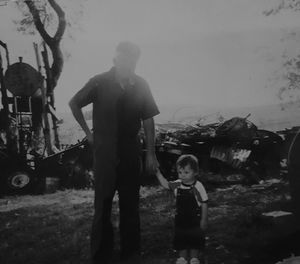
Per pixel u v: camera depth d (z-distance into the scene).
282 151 7.45
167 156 7.84
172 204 5.65
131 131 3.32
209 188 6.79
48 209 5.96
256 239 3.81
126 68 3.33
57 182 8.10
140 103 3.34
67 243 4.01
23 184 7.95
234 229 4.14
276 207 4.82
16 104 9.10
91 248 3.32
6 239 4.35
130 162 3.31
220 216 4.72
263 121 7.92
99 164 3.28
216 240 3.90
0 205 6.78
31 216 5.51
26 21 9.08
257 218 4.33
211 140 7.61
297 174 3.97
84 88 3.35
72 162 8.31
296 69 7.68
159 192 6.76
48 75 9.05
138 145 3.39
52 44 8.71
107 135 3.26
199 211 3.37
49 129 8.98
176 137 7.89
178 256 3.55
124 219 3.39
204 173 7.30
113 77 3.33
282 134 7.59
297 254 3.53
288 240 3.77
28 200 7.09
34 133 9.27
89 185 8.16
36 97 9.24
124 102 3.28
